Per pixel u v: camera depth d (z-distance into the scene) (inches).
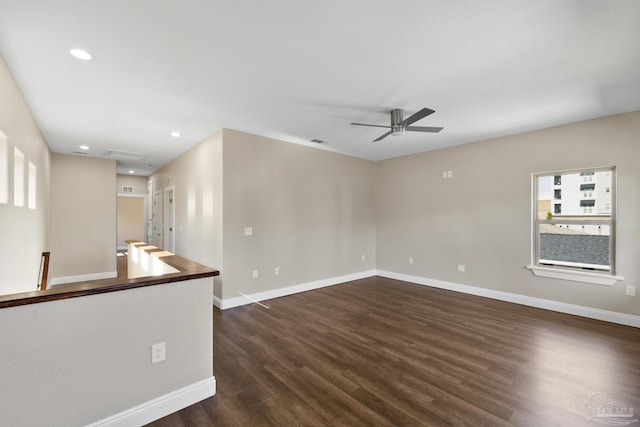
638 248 129.5
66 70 93.6
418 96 115.9
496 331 125.4
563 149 149.9
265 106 125.6
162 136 170.9
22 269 113.6
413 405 76.6
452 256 195.0
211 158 168.6
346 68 94.3
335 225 215.2
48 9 65.4
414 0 64.2
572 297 147.0
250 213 167.9
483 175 180.1
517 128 156.9
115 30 74.0
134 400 68.0
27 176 119.8
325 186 208.7
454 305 162.2
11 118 95.0
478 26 73.5
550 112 133.0
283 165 184.1
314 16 69.6
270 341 115.9
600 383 86.3
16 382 54.5
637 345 111.0
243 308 157.5
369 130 160.9
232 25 72.7
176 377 74.5
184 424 69.2
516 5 65.9
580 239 147.3
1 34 74.4
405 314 147.6
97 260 231.8
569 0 64.2
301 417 72.0
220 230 158.6
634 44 81.0
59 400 58.8
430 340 116.8
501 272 172.1
